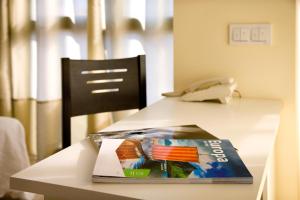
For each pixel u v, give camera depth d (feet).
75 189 2.07
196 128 3.21
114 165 2.26
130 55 6.90
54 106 7.71
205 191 2.02
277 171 5.09
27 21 7.92
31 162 7.97
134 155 2.43
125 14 6.80
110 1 6.84
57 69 7.61
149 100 6.81
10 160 5.74
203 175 2.13
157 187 2.07
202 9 5.16
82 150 2.72
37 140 7.84
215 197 1.95
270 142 2.93
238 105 4.52
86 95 4.99
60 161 2.49
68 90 4.77
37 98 7.70
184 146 2.62
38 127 7.77
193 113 4.05
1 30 7.95
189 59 5.37
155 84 6.76
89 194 2.04
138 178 2.11
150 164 2.27
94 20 6.89
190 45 5.32
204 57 5.28
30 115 8.16
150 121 3.67
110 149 2.55
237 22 5.01
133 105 5.42
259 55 4.97
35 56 7.99
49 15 7.42
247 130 3.30
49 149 7.79
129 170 2.19
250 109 4.27
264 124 3.52
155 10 6.57
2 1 7.86
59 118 7.77
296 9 4.69
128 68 5.36
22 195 6.12
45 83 7.61
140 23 6.79
